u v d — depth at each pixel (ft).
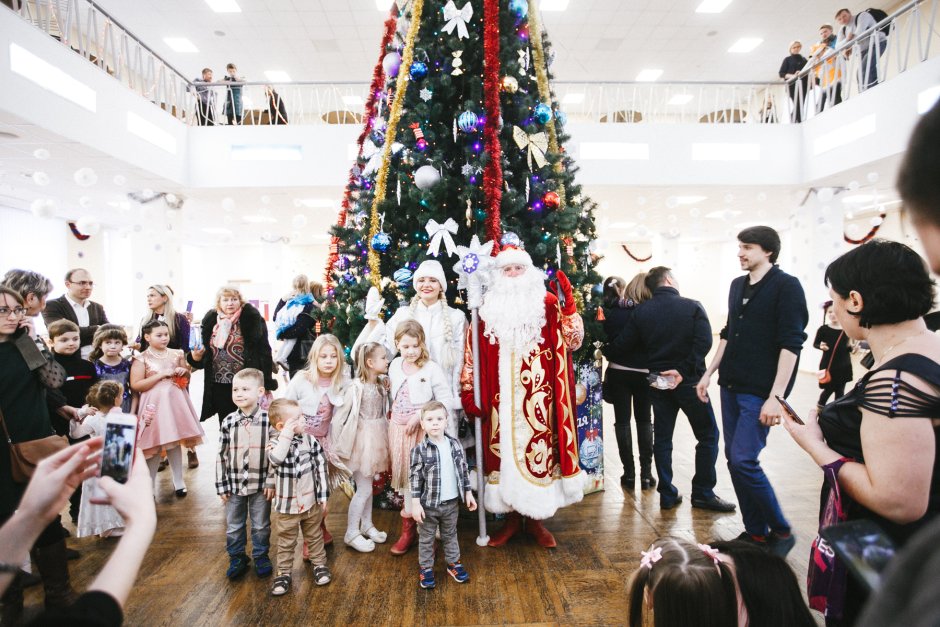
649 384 10.39
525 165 10.53
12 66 15.65
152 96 25.16
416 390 8.77
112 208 33.83
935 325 9.57
